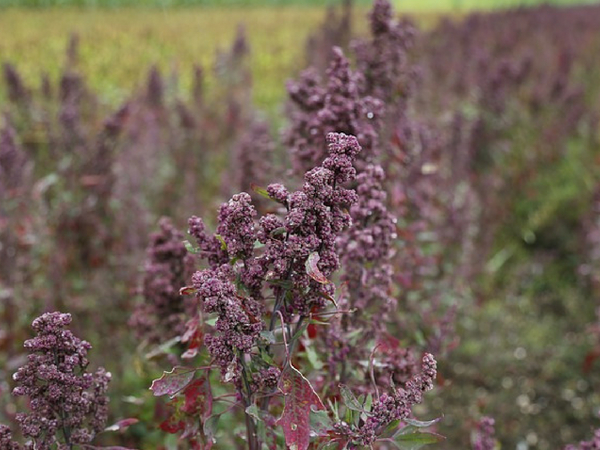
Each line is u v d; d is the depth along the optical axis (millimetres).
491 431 2625
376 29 3174
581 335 5781
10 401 3469
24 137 5227
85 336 4035
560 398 5137
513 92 7746
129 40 13406
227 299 1593
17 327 3881
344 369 2213
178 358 2586
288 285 1647
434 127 5578
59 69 9883
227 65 8500
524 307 6125
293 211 1578
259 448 1893
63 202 4465
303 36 15766
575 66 11094
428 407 4547
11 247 3820
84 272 4398
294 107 5711
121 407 3740
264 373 1686
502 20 14094
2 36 11789
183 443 2582
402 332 3268
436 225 4695
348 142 1637
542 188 7402
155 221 5332
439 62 7848
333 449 1771
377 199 2256
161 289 2609
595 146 7828
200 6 20156
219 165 6406
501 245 6836
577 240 6574
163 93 6621
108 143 4551
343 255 2264
